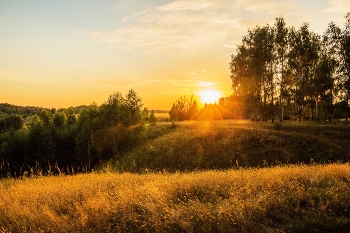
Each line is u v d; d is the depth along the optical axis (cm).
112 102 4159
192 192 706
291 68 4078
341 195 649
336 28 3862
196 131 3662
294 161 2472
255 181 789
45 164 4197
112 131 4000
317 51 4075
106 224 523
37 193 722
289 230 505
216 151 2914
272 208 598
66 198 678
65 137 4581
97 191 735
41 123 4547
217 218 523
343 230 500
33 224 524
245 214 547
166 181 804
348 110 3788
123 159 3472
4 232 494
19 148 4334
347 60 3675
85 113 4722
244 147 2858
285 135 2922
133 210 579
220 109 8281
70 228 508
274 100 4234
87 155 4097
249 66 4316
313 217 552
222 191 712
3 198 691
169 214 543
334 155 2428
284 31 4116
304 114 4653
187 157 2948
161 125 4988
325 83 4012
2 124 8869
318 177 838
